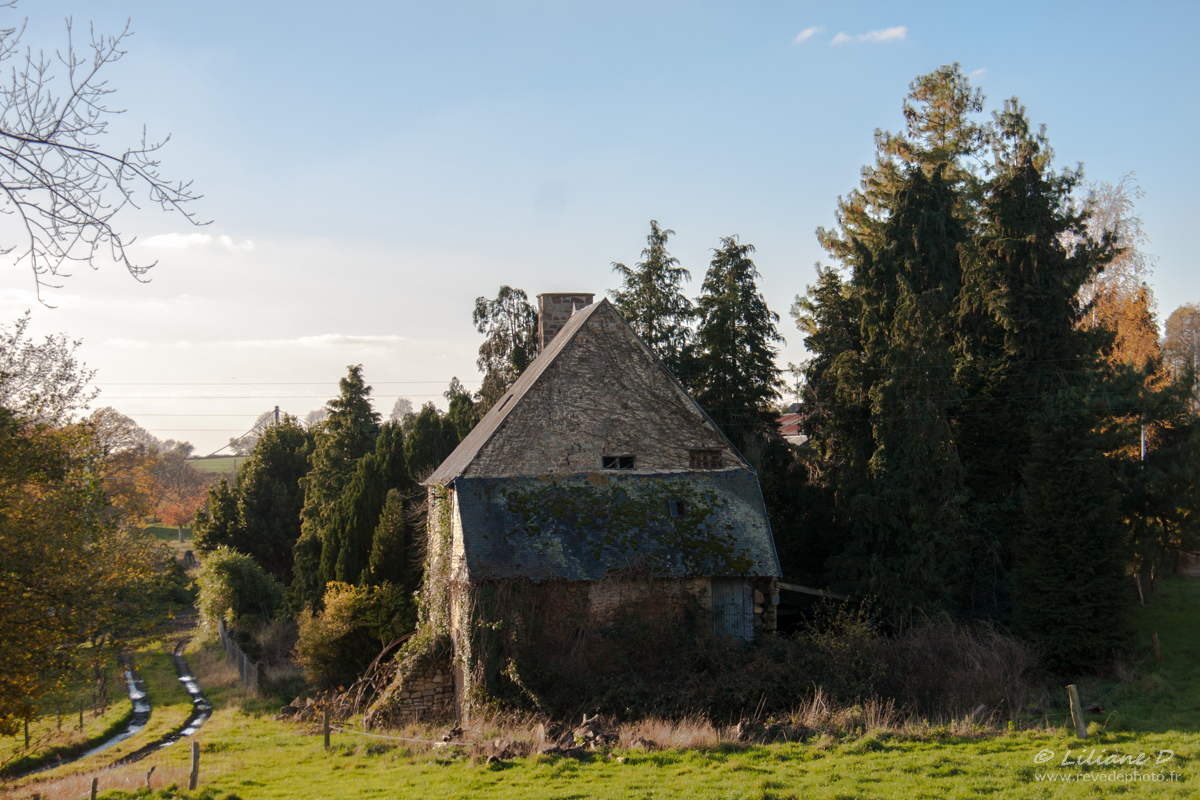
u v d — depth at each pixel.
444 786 12.14
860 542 26.92
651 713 16.28
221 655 35.41
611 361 21.97
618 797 10.73
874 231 38.66
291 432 51.72
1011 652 19.91
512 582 18.39
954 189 38.47
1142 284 42.69
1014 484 29.41
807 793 10.45
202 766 15.79
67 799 13.22
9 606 12.20
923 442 25.91
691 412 22.09
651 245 37.06
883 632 25.61
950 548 26.31
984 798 10.09
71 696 27.33
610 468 21.42
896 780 10.98
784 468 32.66
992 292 28.33
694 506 20.77
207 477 94.81
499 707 17.27
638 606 19.20
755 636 19.61
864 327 29.39
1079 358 28.16
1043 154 34.09
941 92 39.59
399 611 26.19
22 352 14.84
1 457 12.61
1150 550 27.02
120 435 27.30
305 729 20.58
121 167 6.74
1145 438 30.14
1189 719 16.41
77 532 14.23
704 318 35.12
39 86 6.53
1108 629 22.45
